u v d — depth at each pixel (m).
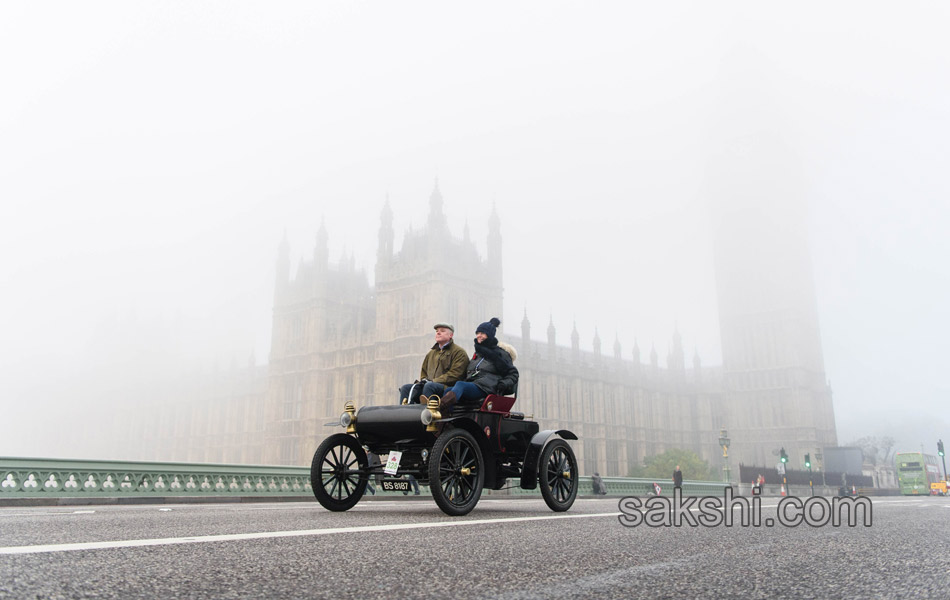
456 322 81.25
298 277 95.69
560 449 7.07
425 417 5.43
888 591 2.38
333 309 93.94
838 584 2.52
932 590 2.40
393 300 83.12
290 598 2.15
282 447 90.19
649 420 108.94
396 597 2.20
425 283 80.19
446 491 5.71
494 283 88.25
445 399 5.67
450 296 81.19
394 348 81.38
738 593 2.34
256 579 2.43
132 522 4.82
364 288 101.50
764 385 108.56
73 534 3.82
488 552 3.26
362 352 84.69
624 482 26.55
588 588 2.40
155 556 2.88
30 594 2.05
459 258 83.69
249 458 98.38
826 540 4.00
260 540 3.50
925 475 58.59
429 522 4.87
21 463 9.52
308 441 86.50
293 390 91.50
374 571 2.66
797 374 105.88
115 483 10.66
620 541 3.83
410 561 2.92
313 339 90.12
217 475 12.16
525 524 4.84
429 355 6.39
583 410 94.75
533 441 6.56
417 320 80.31
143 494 10.95
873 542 3.91
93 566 2.58
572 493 7.09
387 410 5.82
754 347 111.00
